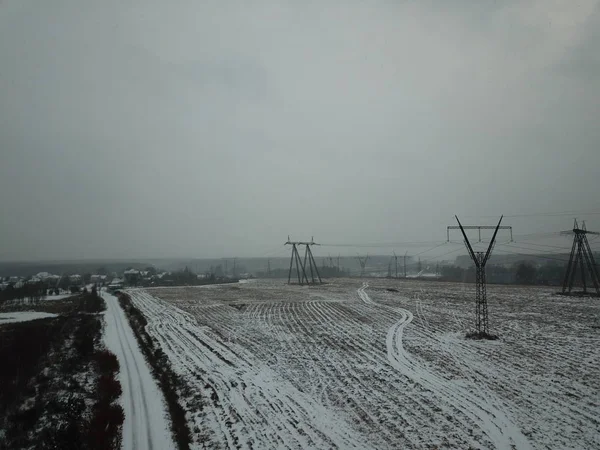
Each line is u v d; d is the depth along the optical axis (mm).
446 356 23750
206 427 15055
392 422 14992
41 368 23422
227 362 23953
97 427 14641
